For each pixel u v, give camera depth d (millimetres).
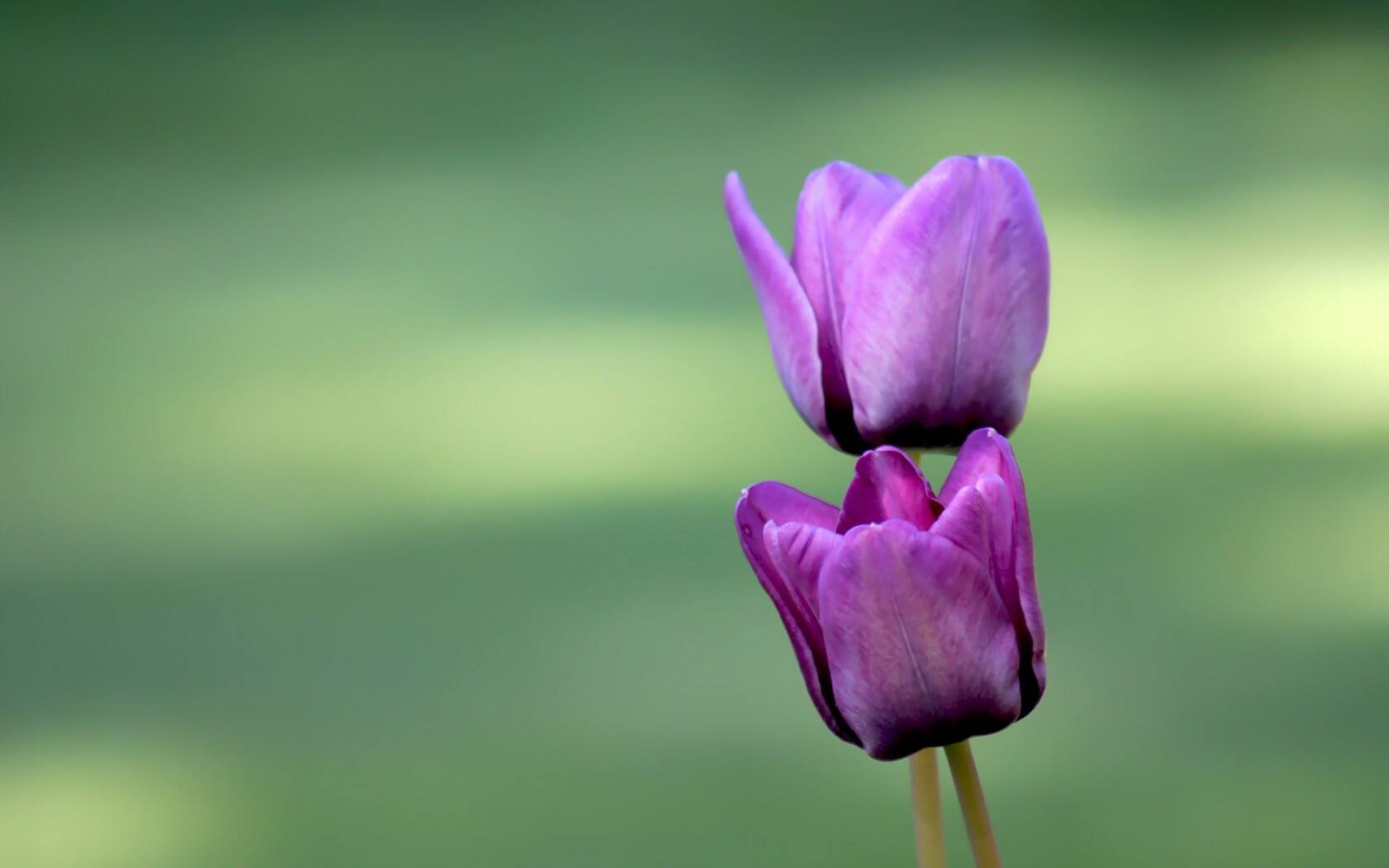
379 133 13602
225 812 4375
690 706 4648
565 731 4578
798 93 13859
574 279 9867
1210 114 12430
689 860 3807
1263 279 8930
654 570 5672
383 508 6629
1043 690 1604
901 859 3711
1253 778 4043
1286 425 6844
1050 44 14852
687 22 16531
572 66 15289
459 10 17656
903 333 1665
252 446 7527
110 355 8922
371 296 9758
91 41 16594
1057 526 5793
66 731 4918
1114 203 10508
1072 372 7734
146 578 6082
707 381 7914
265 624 5574
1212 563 5402
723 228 10625
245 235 11062
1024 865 3689
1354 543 5512
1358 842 3717
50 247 10812
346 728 4770
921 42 15211
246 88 15008
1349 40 14344
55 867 4129
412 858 4004
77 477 7238
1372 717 4348
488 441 7371
